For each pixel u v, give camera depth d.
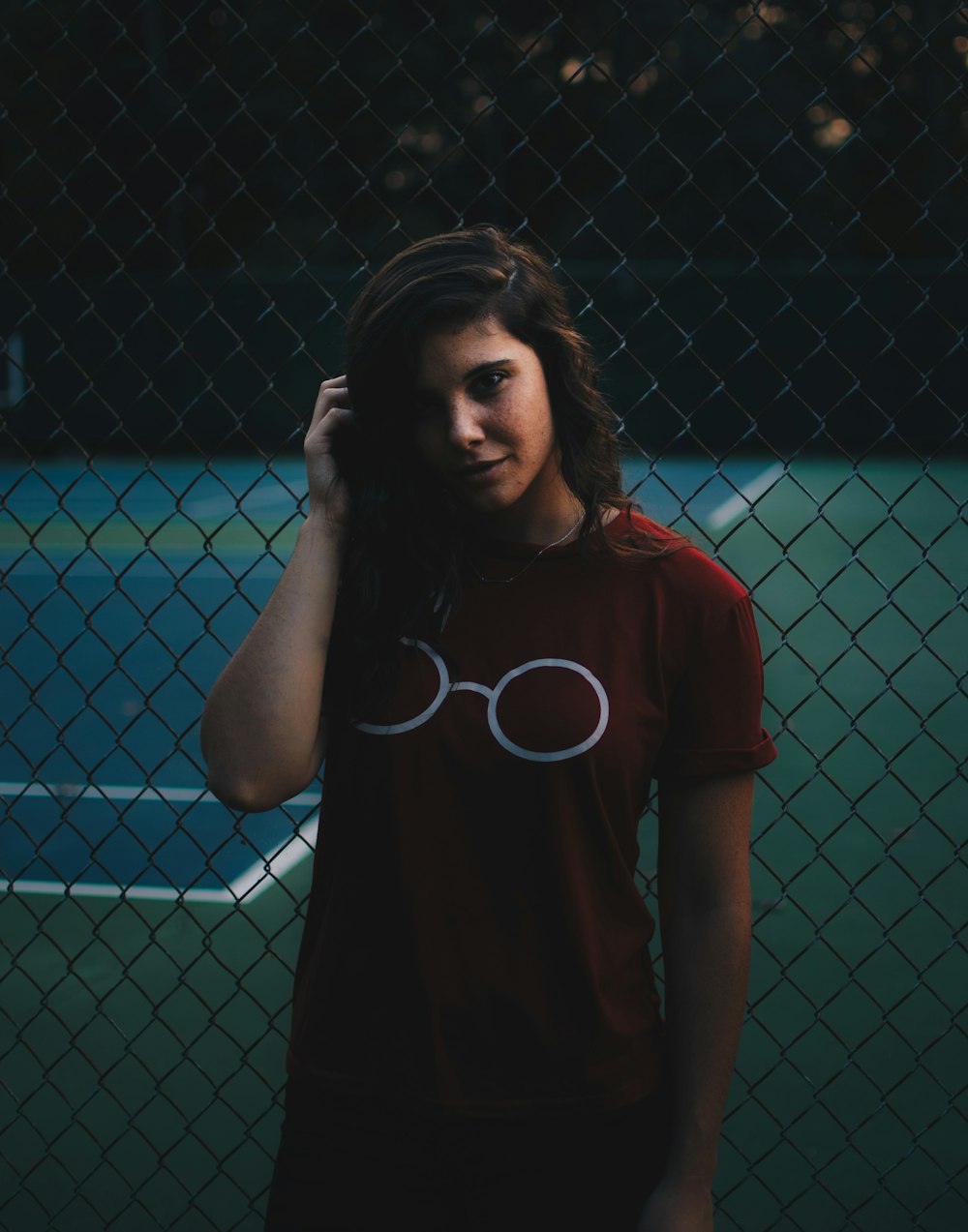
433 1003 1.46
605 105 25.09
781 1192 2.88
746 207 25.48
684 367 18.45
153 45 20.33
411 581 1.50
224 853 5.07
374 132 23.91
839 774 5.93
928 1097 3.26
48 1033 3.62
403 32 24.44
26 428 18.61
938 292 17.72
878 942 4.18
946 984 3.87
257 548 13.65
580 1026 1.47
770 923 4.34
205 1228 2.75
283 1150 1.55
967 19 2.22
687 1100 1.51
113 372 18.48
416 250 1.46
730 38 2.22
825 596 10.31
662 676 1.48
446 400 1.41
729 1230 2.74
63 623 9.75
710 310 18.31
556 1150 1.47
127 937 4.26
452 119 24.62
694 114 25.59
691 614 1.48
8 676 8.23
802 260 19.31
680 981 1.53
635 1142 1.50
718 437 18.50
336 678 1.54
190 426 18.56
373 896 1.50
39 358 18.42
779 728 6.74
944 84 15.66
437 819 1.46
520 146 2.24
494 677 1.47
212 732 1.48
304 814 5.52
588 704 1.45
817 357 18.06
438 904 1.46
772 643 8.77
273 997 3.81
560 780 1.44
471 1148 1.47
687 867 1.53
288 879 4.75
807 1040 3.56
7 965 4.05
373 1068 1.49
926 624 9.21
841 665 8.06
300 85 22.25
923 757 6.13
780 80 25.66
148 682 7.99
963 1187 2.87
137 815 5.60
